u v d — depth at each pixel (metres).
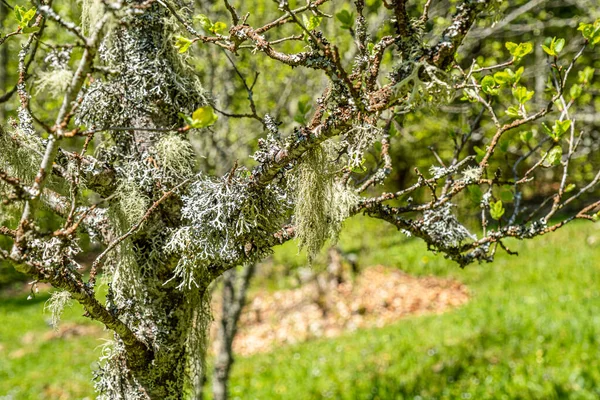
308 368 9.12
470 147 6.16
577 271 11.82
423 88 1.41
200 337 2.14
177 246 1.87
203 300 2.15
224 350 5.26
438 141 6.35
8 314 16.55
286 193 1.91
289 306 13.38
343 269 13.70
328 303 12.89
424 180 2.16
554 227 2.19
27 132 1.82
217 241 1.84
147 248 1.95
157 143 1.96
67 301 1.84
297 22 1.39
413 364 8.22
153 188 1.94
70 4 4.32
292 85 5.36
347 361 9.10
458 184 2.19
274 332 12.42
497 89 2.05
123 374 1.98
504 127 2.14
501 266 13.44
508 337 8.37
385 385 7.62
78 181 1.61
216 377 5.25
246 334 12.49
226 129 4.82
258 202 1.85
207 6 4.61
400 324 11.09
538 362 7.26
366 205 2.12
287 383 8.65
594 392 6.30
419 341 9.28
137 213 1.88
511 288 11.75
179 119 2.04
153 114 1.98
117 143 2.00
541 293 10.78
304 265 13.76
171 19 1.99
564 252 13.30
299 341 11.73
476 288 12.62
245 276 5.22
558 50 1.98
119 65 1.93
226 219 1.83
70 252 1.68
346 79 1.36
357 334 11.05
